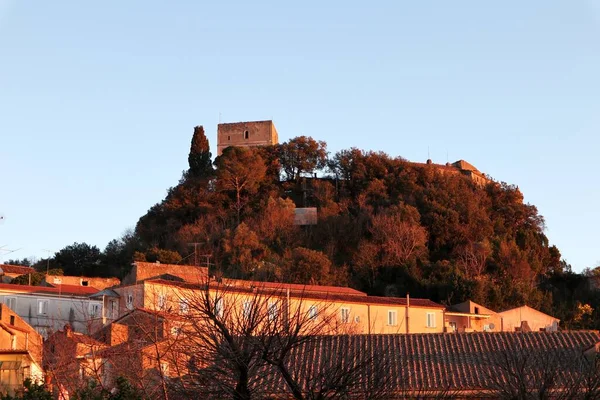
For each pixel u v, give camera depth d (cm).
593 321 10412
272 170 14650
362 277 11162
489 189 14288
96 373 2956
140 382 2627
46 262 12581
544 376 2641
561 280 12238
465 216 12762
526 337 4278
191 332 2242
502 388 2722
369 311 8000
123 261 12488
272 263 10262
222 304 2255
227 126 16488
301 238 12438
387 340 3938
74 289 8825
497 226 13150
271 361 2095
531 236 12762
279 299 2338
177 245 12144
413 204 13162
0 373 3672
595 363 2669
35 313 7725
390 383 2316
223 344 2072
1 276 9994
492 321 9325
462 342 4209
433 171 14362
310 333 2206
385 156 14762
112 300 6881
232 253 11081
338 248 12450
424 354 4066
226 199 13650
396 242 11762
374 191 13775
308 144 14950
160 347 2858
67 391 3206
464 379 3728
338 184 14375
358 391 2180
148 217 13788
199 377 2111
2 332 4916
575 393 2536
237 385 2064
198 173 15025
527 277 11531
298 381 2311
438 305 8856
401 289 10775
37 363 4112
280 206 12950
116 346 3281
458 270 10900
